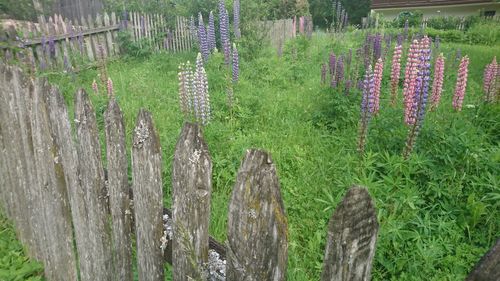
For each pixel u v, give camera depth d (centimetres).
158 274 165
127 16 1116
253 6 1055
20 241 314
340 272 95
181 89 475
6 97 264
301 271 252
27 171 262
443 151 363
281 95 616
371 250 93
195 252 139
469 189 330
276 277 109
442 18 2395
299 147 430
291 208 327
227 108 537
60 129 205
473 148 357
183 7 1156
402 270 268
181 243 142
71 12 1492
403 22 2102
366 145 400
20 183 277
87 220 203
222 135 432
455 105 467
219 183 363
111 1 1220
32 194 262
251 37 975
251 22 1023
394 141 394
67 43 885
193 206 134
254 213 108
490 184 321
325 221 309
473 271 81
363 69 631
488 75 501
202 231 136
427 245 275
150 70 824
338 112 496
